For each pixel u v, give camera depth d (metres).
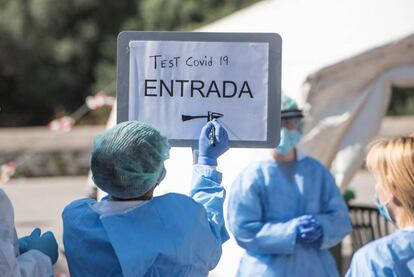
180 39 4.78
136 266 4.01
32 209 21.08
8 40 44.22
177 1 42.31
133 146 4.19
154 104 4.80
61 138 28.86
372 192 23.64
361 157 9.54
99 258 4.12
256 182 6.78
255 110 4.80
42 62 45.09
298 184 6.80
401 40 9.34
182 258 4.10
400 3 9.86
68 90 45.62
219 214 4.45
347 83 9.45
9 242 4.06
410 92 41.88
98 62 44.88
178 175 8.50
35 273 4.18
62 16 44.38
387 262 4.39
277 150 6.74
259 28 10.88
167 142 4.37
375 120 9.52
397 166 4.48
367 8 10.06
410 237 4.44
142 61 4.79
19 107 46.38
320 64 9.41
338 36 9.74
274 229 6.64
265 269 6.71
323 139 9.45
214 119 4.72
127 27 43.56
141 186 4.22
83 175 28.53
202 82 4.79
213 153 4.59
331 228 6.70
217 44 4.79
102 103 20.19
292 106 6.76
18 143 28.47
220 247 4.38
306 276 6.72
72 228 4.22
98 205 4.29
